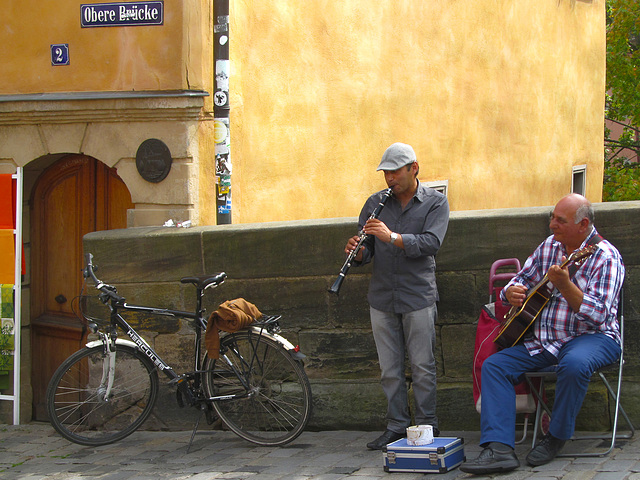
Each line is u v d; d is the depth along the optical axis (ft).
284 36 24.13
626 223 16.72
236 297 18.80
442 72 31.01
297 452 16.71
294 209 24.67
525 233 17.37
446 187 31.32
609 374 16.79
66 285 22.59
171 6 20.63
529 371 15.03
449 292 17.74
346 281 18.24
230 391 17.67
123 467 16.34
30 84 21.47
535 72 37.35
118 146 21.12
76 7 21.09
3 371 21.56
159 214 20.98
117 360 18.79
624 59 60.03
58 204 22.63
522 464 14.48
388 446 14.76
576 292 14.37
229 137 21.30
